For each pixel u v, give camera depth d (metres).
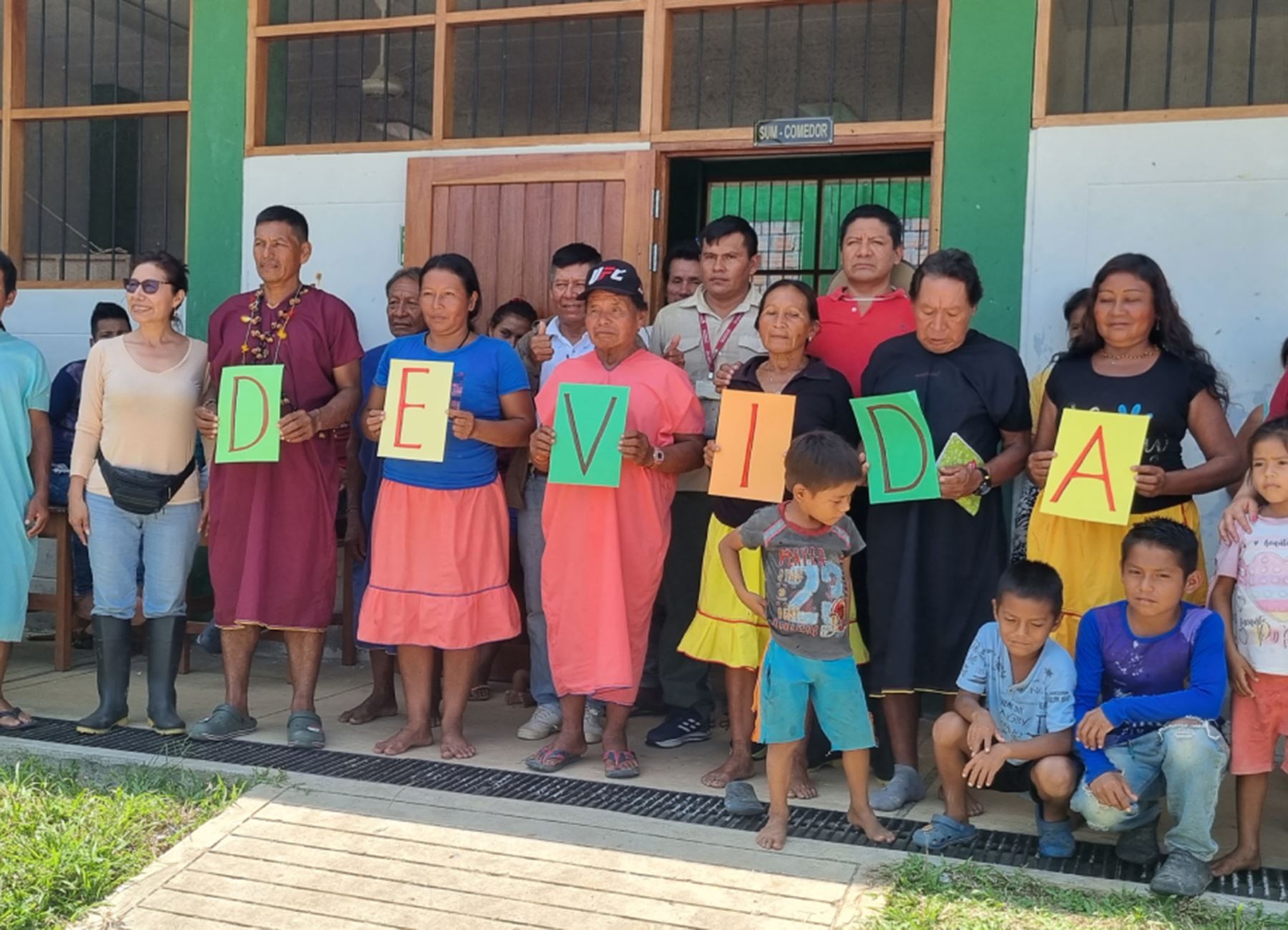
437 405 4.04
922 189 5.89
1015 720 3.41
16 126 6.30
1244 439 4.06
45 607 5.50
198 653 5.91
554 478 3.90
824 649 3.43
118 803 3.68
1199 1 4.69
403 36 5.77
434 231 5.52
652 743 4.43
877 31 5.13
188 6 6.12
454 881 3.23
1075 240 4.71
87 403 4.38
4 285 4.38
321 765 4.02
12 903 3.09
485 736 4.49
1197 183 4.59
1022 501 4.50
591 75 5.49
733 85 5.31
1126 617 3.37
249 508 4.28
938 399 3.79
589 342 4.70
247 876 3.27
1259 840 3.31
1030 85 4.75
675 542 4.58
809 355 4.11
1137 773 3.24
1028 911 3.01
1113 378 3.72
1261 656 3.26
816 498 3.33
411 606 4.12
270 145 5.92
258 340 4.31
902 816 3.67
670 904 3.09
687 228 5.62
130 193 6.27
